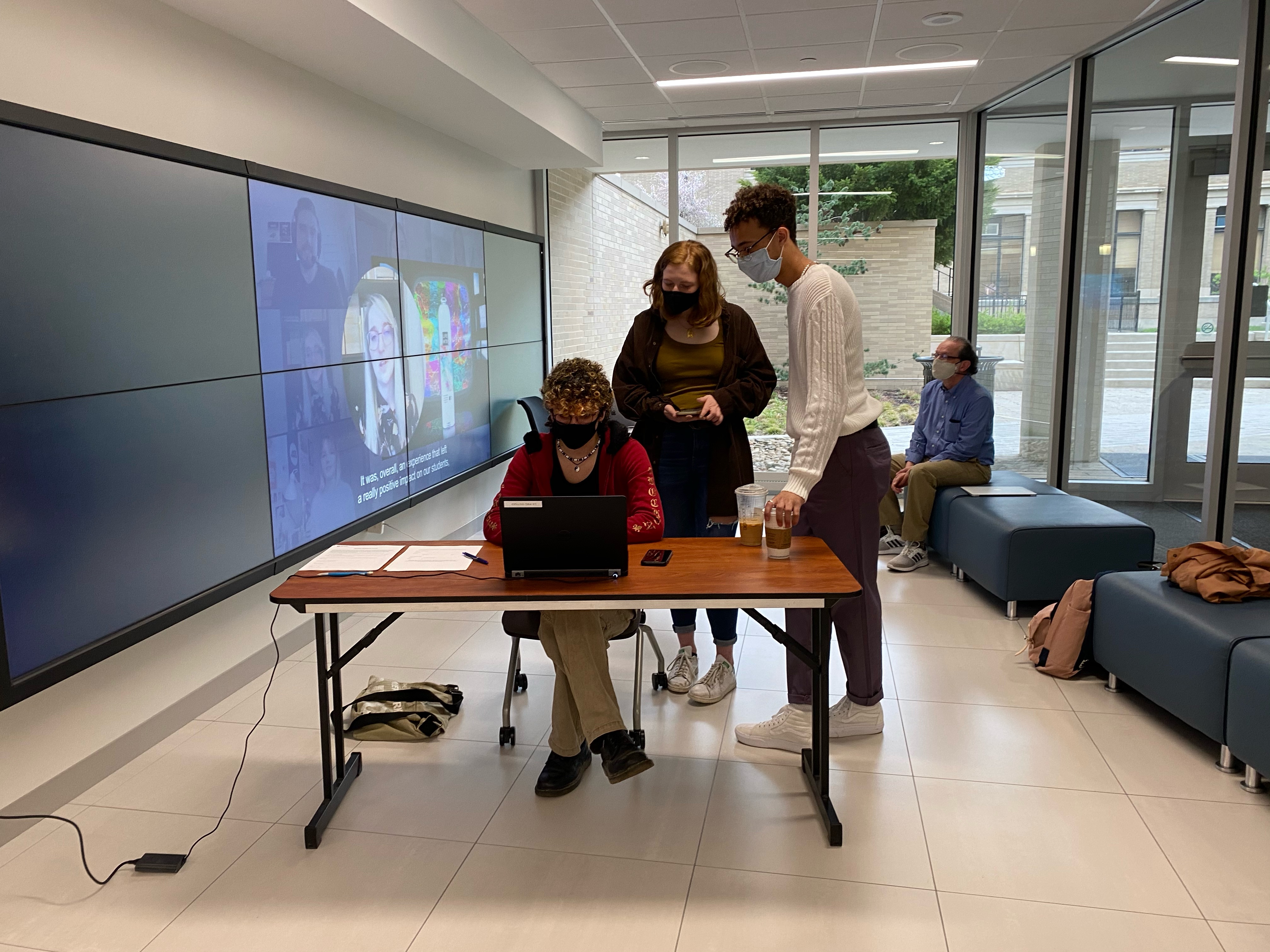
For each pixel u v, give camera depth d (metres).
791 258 2.56
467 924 2.04
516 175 6.63
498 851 2.33
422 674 3.59
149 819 2.51
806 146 6.99
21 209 2.23
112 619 2.57
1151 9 4.19
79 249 2.41
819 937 1.98
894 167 6.93
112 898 2.15
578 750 2.67
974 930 1.99
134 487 2.64
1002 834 2.37
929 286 7.05
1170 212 4.21
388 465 4.30
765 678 3.51
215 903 2.13
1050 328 5.46
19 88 2.38
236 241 3.10
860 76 5.42
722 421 3.01
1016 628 4.07
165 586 2.79
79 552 2.44
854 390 2.64
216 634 3.31
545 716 3.18
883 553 5.47
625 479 2.70
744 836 2.38
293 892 2.17
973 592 4.66
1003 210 6.25
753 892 2.14
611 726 2.39
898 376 7.19
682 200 7.26
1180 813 2.46
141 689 2.91
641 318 3.19
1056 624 3.46
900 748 2.87
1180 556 3.10
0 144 2.16
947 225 6.96
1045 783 2.64
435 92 4.20
